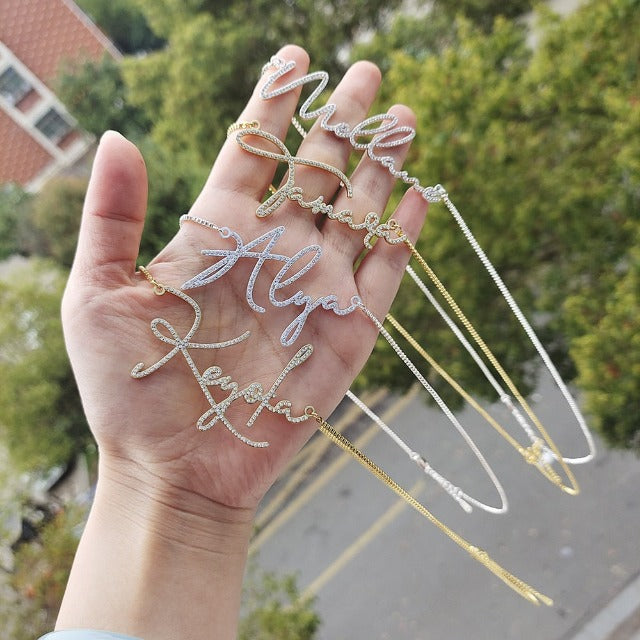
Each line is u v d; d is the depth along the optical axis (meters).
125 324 0.20
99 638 0.17
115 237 0.20
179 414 0.21
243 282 0.22
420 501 0.61
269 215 0.23
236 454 0.21
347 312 0.23
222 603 0.20
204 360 0.21
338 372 0.23
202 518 0.21
